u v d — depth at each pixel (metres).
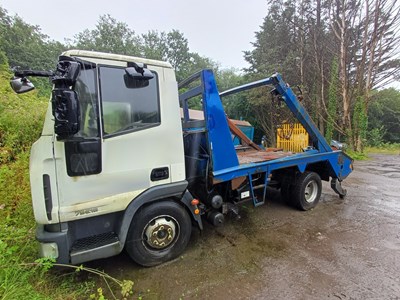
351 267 2.52
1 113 4.91
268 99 17.42
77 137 1.95
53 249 2.00
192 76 3.21
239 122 8.74
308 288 2.21
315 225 3.61
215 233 3.37
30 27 29.75
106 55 2.14
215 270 2.51
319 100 16.41
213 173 2.91
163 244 2.59
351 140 14.11
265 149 5.24
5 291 1.72
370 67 13.89
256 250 2.90
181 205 2.77
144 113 2.35
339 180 4.69
